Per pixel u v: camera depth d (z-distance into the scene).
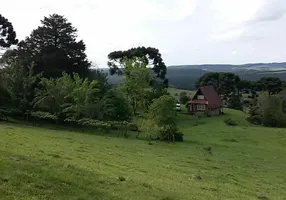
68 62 68.75
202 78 148.88
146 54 103.00
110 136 49.62
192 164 29.67
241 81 143.12
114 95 59.59
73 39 70.25
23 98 55.84
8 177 12.25
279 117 85.00
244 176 27.58
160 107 51.44
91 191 13.21
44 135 33.78
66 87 55.88
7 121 51.03
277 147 52.47
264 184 25.19
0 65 61.38
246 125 81.06
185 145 47.28
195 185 20.20
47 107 55.66
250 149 48.47
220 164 32.44
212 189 19.92
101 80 66.75
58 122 57.31
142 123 51.91
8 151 16.84
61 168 15.56
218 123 79.12
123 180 16.58
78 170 16.12
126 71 78.62
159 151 36.66
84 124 53.03
